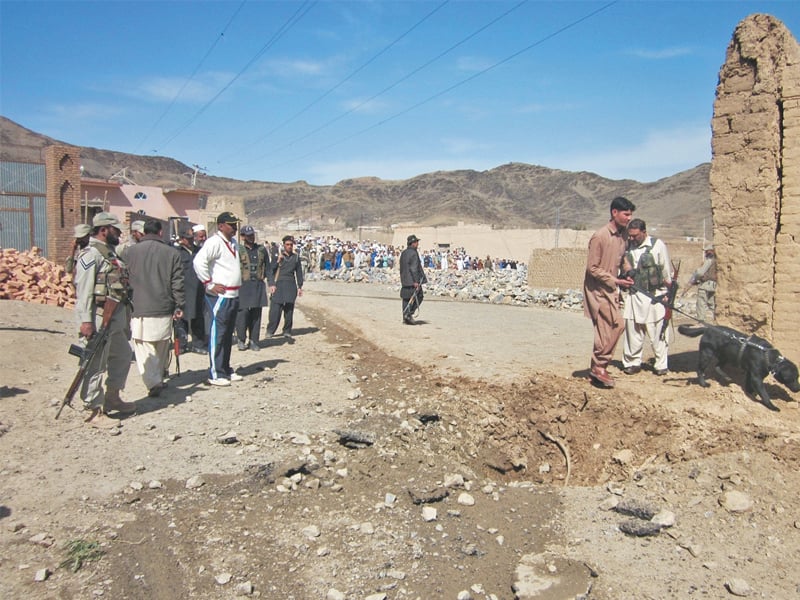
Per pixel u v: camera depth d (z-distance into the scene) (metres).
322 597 4.25
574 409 7.38
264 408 7.60
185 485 5.49
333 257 40.81
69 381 8.19
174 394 7.98
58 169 24.67
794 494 5.57
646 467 6.34
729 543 5.16
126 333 6.93
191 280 10.54
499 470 7.31
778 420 6.30
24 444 5.98
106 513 4.91
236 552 4.63
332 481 5.98
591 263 7.45
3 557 4.21
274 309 12.66
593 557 4.97
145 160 193.25
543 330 13.09
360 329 13.27
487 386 8.34
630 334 7.94
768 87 7.12
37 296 13.87
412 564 4.76
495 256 57.94
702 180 136.00
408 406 8.07
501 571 4.77
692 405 6.71
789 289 7.14
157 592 4.10
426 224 138.62
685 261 29.92
